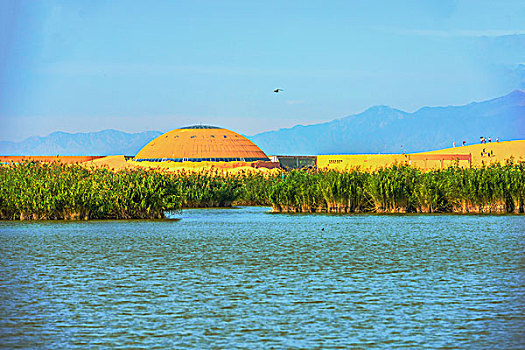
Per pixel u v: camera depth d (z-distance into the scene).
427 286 97.50
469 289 95.25
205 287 97.56
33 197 194.25
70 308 85.00
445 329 75.25
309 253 131.50
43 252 131.88
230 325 77.31
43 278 104.31
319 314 81.88
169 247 140.50
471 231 169.00
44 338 72.44
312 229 177.25
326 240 152.50
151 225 186.62
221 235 162.00
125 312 83.00
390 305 86.12
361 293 93.12
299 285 98.75
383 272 109.31
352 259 123.62
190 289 96.12
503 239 152.38
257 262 120.25
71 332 74.56
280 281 101.94
